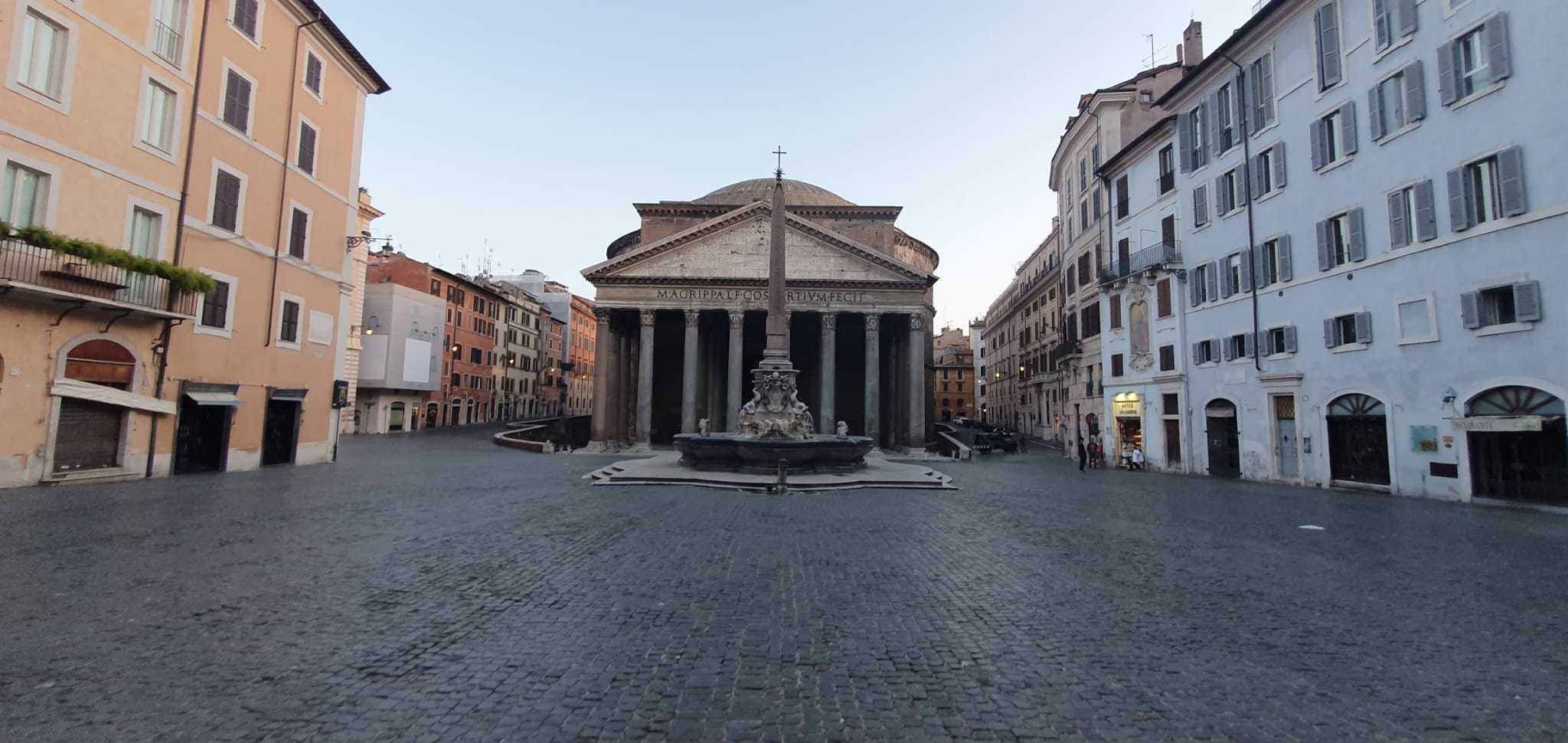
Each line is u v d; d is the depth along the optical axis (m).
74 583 7.57
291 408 24.31
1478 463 17.75
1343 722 4.65
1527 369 16.53
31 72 15.89
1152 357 30.39
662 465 25.34
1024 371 64.75
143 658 5.45
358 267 51.34
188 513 12.73
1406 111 19.42
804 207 54.62
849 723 4.55
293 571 8.45
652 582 8.31
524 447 40.94
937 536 12.02
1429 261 18.86
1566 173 15.84
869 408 44.50
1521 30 16.72
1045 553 10.55
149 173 18.48
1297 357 23.14
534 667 5.48
